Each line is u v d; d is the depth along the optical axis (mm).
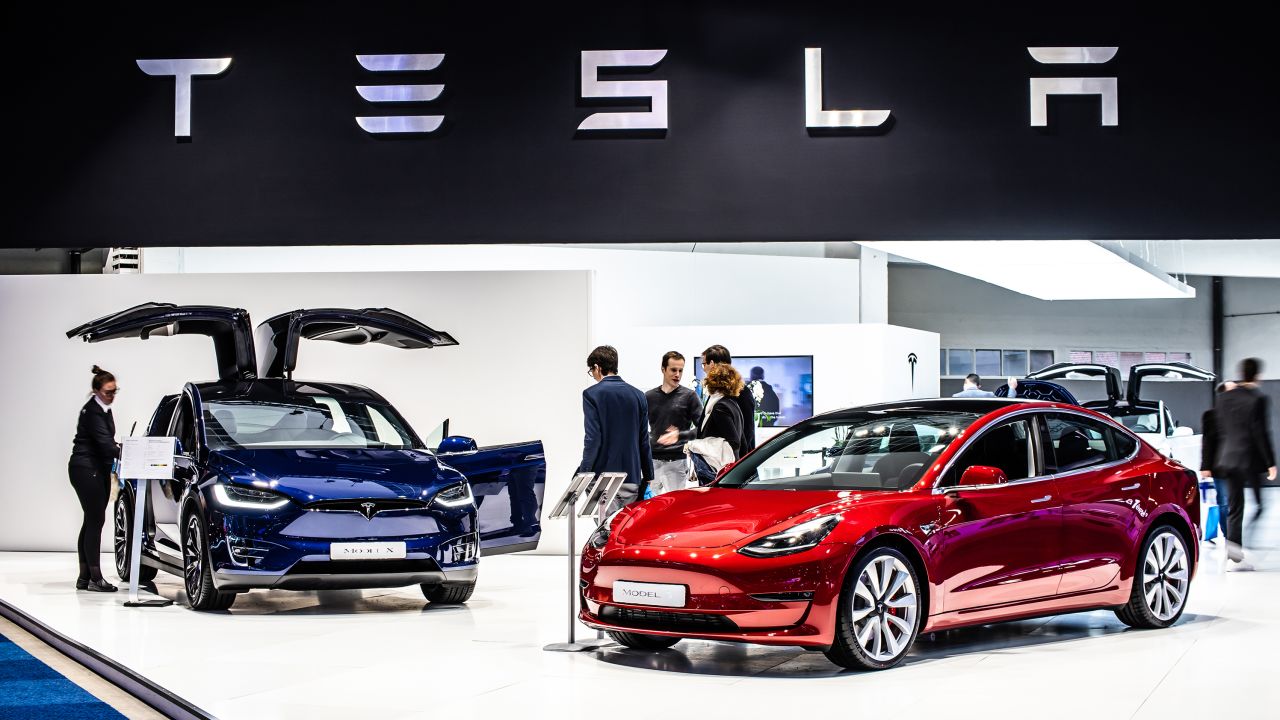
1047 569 5875
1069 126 7363
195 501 7234
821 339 15867
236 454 7355
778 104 7465
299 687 4996
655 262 17797
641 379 16266
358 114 7621
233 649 5973
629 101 7535
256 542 6914
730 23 7496
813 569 5086
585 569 5699
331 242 7617
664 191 7500
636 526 5625
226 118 7652
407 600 7875
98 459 8461
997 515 5688
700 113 7492
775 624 5102
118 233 7688
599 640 6141
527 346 10602
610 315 17469
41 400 11039
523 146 7559
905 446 5902
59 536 11023
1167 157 7320
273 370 8695
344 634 6434
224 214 7648
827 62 7477
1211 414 9773
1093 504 6129
